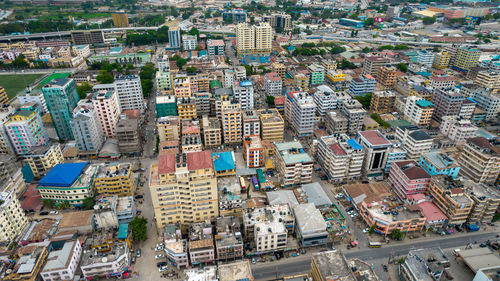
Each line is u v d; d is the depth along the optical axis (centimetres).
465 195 17412
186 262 15412
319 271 12962
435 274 13962
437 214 17425
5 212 15912
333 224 16712
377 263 15712
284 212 16825
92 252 15000
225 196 18200
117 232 16525
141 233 16462
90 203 18375
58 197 18988
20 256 14800
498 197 17350
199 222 17300
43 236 16538
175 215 16888
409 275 14275
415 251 15088
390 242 16900
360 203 18550
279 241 15650
